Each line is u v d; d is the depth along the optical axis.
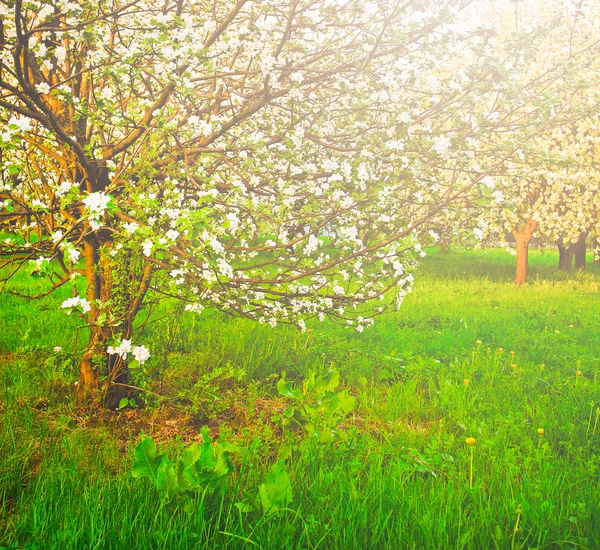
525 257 18.31
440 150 5.20
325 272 6.03
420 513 3.72
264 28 5.22
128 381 5.97
